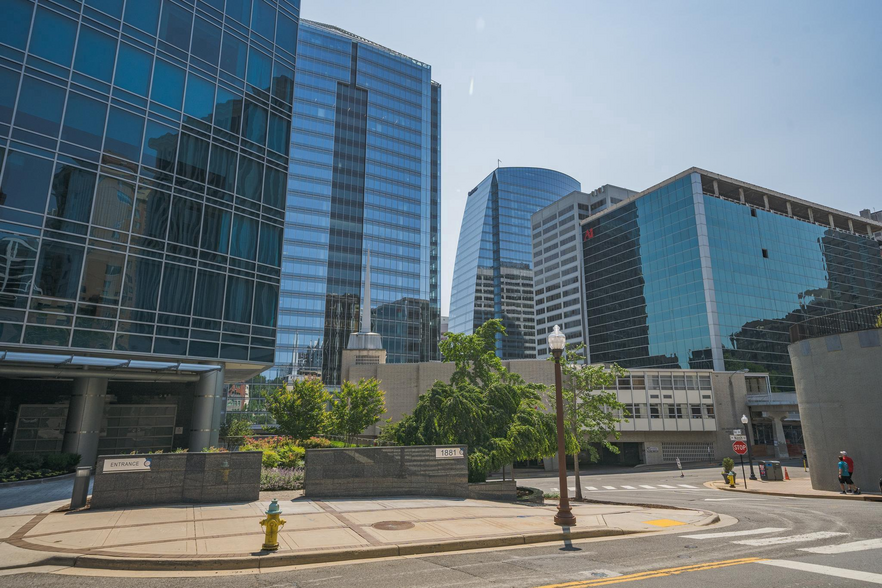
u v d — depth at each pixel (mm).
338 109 106000
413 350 103500
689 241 88375
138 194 23188
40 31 21000
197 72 26062
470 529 11102
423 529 11008
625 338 100562
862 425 21625
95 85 22328
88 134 21922
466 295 174375
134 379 24703
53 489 17328
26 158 20188
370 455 15727
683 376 56188
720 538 10648
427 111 119812
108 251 22000
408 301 105062
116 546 9258
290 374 87688
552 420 21141
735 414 56938
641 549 9672
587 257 115250
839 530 11273
